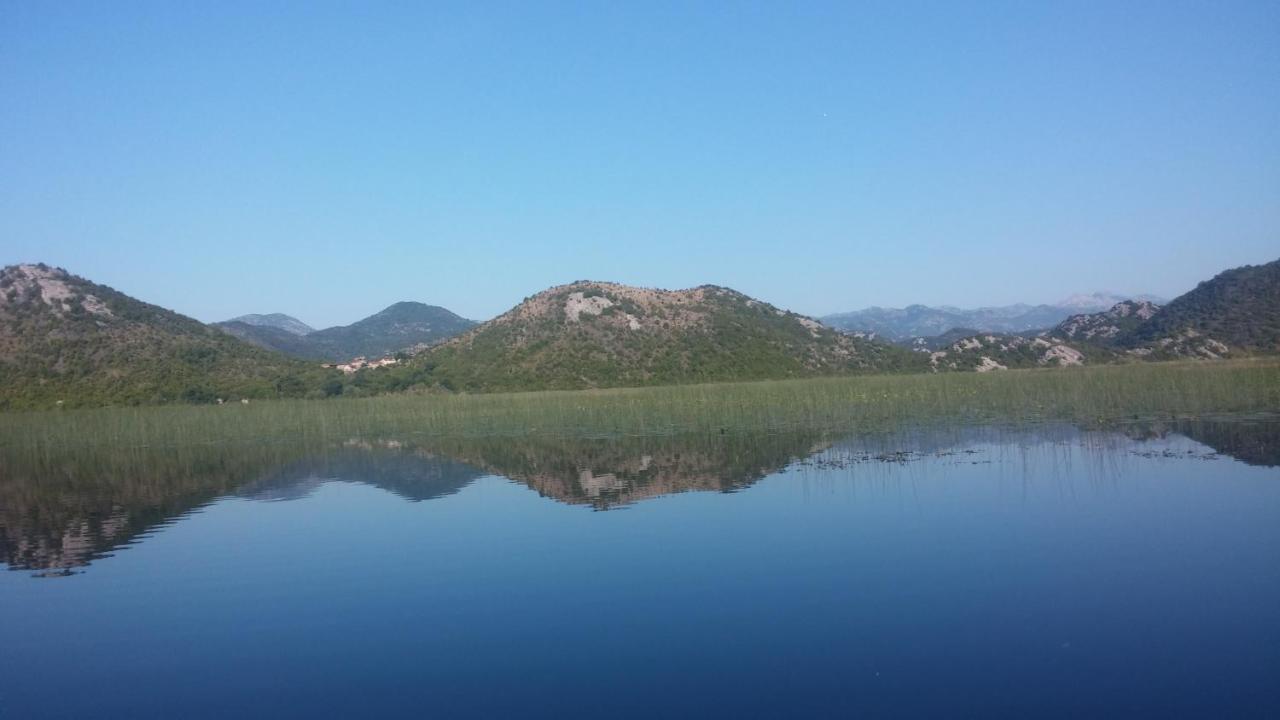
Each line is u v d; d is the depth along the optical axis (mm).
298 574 19250
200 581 19062
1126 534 19766
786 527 21516
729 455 34750
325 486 31562
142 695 13336
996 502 23422
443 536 22156
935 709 11758
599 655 13938
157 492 32219
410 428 54281
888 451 33469
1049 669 12859
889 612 15305
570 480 30219
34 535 24562
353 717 12289
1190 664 12859
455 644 14672
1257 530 19766
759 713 11789
